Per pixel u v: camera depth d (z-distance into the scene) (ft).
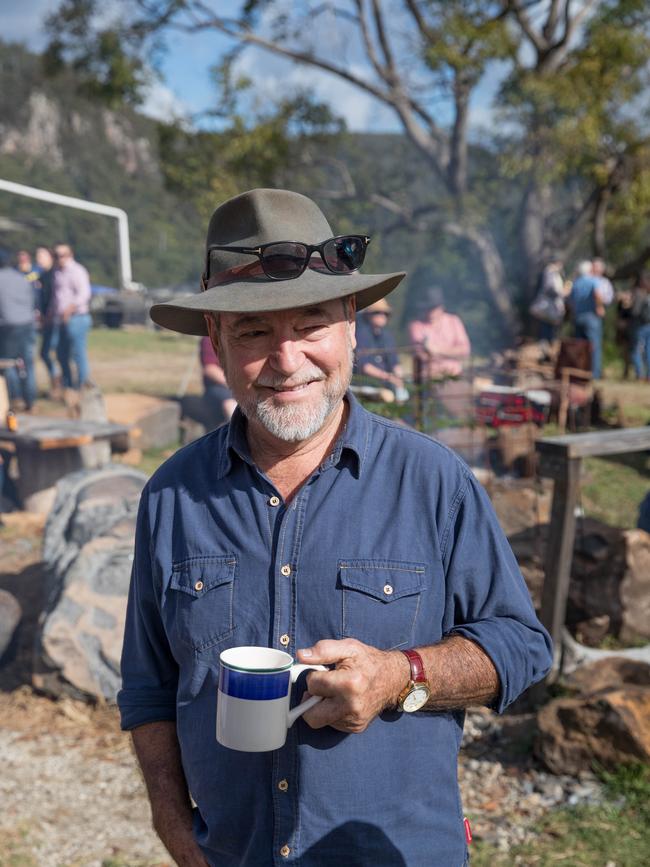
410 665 4.79
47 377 47.03
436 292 25.72
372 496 5.24
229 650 4.74
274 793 5.02
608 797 11.43
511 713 13.71
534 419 23.82
